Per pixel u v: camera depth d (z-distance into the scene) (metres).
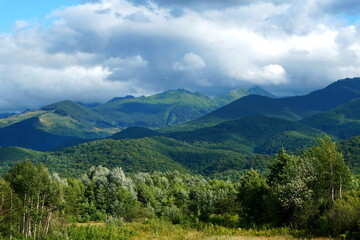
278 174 58.91
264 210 56.06
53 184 52.28
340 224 39.28
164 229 54.84
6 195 45.03
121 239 46.19
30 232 45.91
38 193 48.28
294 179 50.09
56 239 45.09
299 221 46.16
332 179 47.12
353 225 38.41
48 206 51.81
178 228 56.69
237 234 46.41
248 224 58.00
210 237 44.12
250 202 59.84
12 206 44.81
